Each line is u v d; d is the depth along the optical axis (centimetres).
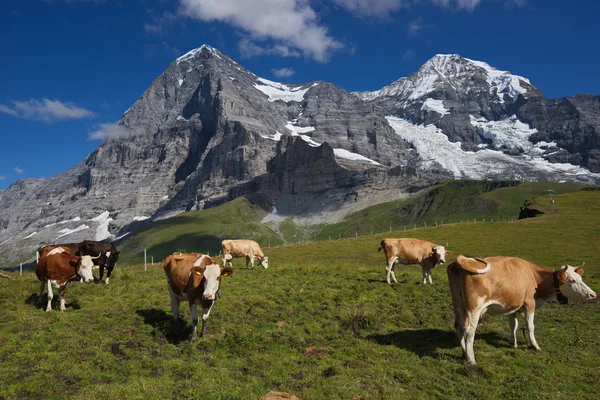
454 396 1190
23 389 1155
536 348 1541
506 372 1355
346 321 1759
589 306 2228
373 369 1329
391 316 1883
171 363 1323
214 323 1702
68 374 1242
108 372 1277
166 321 1695
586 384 1282
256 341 1501
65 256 1853
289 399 1118
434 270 3688
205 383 1193
